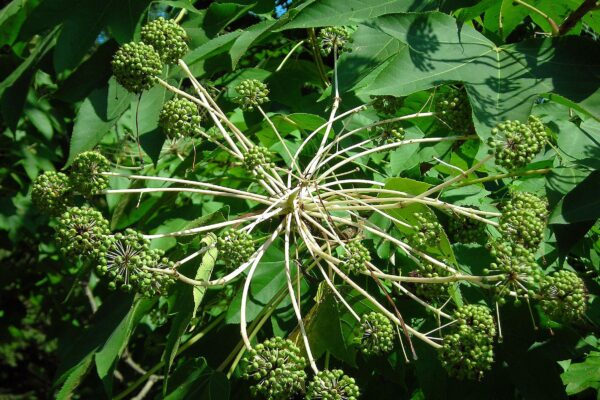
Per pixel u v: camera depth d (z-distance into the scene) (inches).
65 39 30.0
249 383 28.0
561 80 25.4
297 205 26.3
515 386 27.2
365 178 29.8
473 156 30.1
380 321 24.7
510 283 24.2
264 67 33.0
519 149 24.7
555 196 25.8
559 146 27.2
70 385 27.0
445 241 25.7
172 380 26.4
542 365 27.0
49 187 25.7
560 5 30.0
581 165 26.5
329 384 23.3
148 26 27.4
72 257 23.9
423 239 25.7
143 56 26.2
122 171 37.0
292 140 31.8
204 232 27.3
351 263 25.0
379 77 25.5
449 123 27.2
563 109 30.5
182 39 28.6
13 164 50.7
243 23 37.8
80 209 24.0
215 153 29.9
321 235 26.9
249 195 26.3
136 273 23.9
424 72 25.6
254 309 27.4
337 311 26.2
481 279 24.8
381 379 28.7
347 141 30.1
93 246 23.8
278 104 32.5
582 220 24.0
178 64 28.0
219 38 29.1
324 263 28.0
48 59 31.9
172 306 27.1
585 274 29.7
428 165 30.5
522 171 26.4
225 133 27.1
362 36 29.1
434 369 27.0
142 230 31.4
